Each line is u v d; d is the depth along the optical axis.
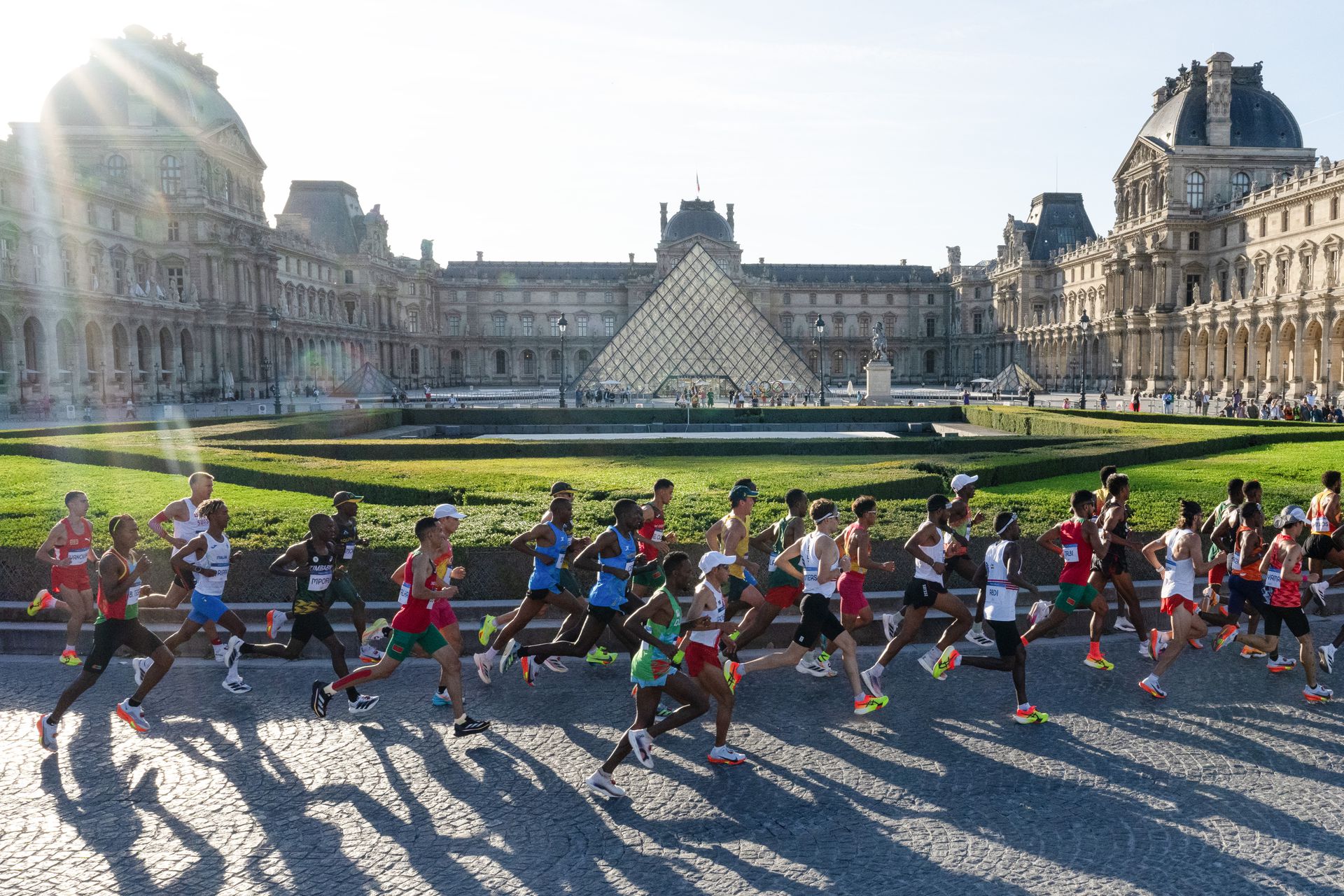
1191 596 15.16
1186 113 121.62
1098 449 33.81
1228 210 115.62
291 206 169.00
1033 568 19.86
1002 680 16.05
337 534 15.83
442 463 33.22
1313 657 14.96
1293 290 101.94
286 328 134.50
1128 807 11.41
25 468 31.23
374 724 14.09
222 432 45.62
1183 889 9.68
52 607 17.42
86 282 99.00
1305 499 23.80
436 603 14.62
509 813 11.34
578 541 16.70
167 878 9.90
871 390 96.75
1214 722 14.08
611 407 76.75
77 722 14.09
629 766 12.67
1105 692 15.44
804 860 10.27
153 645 13.81
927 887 9.75
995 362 186.12
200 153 115.12
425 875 9.98
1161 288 121.31
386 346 173.12
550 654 14.95
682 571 12.05
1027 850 10.46
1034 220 178.12
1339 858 10.22
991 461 29.48
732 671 14.23
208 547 14.91
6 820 11.10
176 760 12.79
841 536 16.69
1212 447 37.91
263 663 16.91
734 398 94.19
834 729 13.88
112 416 82.94
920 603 14.71
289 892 9.65
